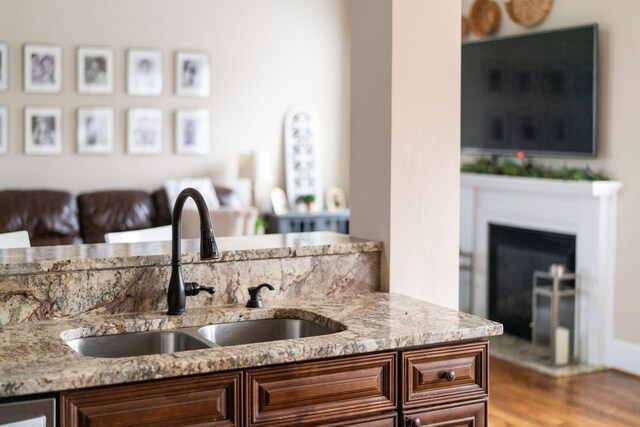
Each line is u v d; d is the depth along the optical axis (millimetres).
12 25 6895
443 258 2826
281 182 8031
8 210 6543
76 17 7102
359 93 2859
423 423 2174
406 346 2135
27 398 1705
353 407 2072
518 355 5754
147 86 7375
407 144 2732
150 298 2381
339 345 2020
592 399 4766
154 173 7473
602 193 5316
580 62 5566
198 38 7578
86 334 2174
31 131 6988
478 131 6609
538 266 5953
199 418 1881
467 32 6816
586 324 5547
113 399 1782
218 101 7691
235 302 2516
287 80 7992
